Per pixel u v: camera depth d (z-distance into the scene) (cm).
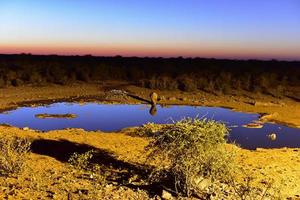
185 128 740
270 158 1024
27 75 3288
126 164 894
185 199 705
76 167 865
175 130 747
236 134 1508
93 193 712
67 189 730
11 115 1880
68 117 1825
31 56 6575
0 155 859
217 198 712
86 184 761
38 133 1177
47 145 1038
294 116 1927
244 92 2742
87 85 3036
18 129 1230
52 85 3003
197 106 2198
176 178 755
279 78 3531
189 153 734
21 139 1062
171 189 745
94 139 1127
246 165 938
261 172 895
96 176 809
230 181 794
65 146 1036
